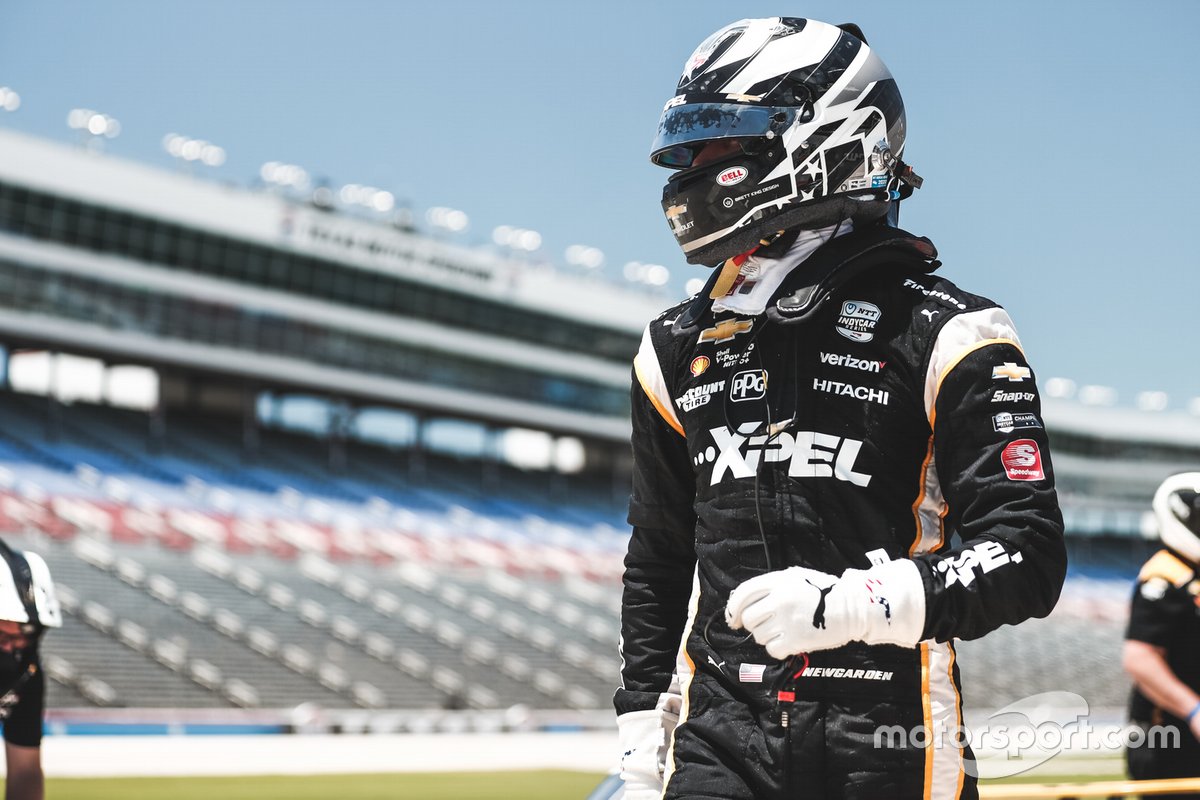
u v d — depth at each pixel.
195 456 37.88
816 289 1.77
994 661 32.78
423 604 30.48
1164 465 57.56
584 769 14.95
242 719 20.09
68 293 35.22
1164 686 3.13
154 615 25.23
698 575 1.91
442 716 22.38
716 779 1.76
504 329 44.78
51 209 34.66
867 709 1.70
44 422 36.00
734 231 1.85
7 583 2.79
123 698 21.67
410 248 41.88
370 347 41.78
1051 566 1.62
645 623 2.07
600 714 25.62
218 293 38.09
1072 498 56.81
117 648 23.36
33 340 35.00
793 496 1.76
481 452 47.56
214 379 41.47
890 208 1.95
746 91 1.85
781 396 1.80
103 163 35.50
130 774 13.02
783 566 1.76
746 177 1.83
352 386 41.34
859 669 1.70
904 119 1.97
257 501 35.59
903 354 1.74
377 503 39.22
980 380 1.68
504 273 44.31
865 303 1.79
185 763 14.66
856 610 1.56
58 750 15.95
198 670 23.52
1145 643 3.18
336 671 25.28
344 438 43.50
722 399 1.87
